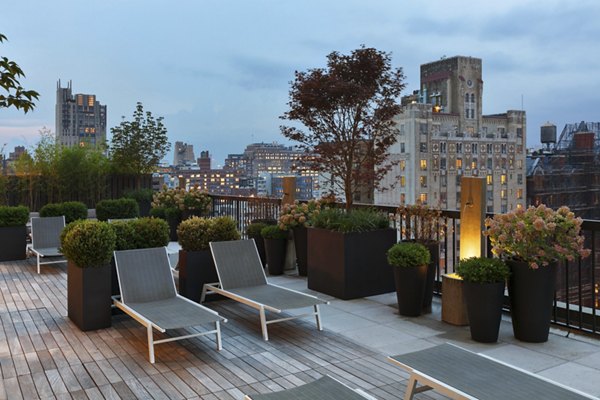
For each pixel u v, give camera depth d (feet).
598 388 12.07
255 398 8.80
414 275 18.02
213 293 21.01
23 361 14.15
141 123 52.42
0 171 44.88
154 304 16.67
